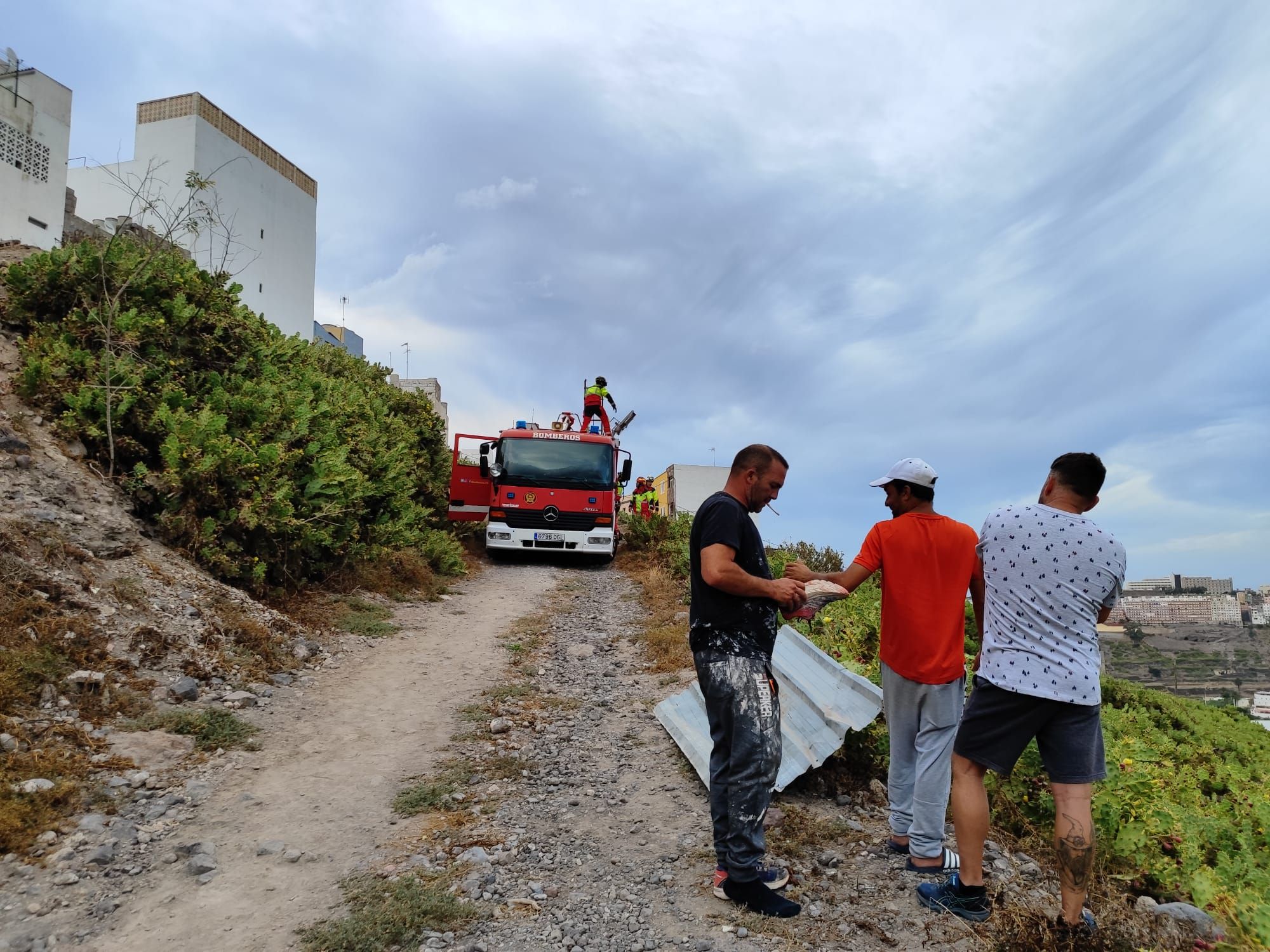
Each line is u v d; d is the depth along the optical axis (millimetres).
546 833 4242
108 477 7859
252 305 29156
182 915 3336
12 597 5520
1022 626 3230
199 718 5332
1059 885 3590
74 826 3906
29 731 4523
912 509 3957
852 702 4941
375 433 12359
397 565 11227
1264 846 4633
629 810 4590
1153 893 4059
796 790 4844
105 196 26062
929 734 3805
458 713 6340
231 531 8172
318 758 5242
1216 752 8773
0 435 7270
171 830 4070
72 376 8422
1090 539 3203
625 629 10070
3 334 9070
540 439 15984
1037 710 3148
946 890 3451
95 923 3232
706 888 3623
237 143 28125
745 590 3367
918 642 3779
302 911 3396
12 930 3092
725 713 3439
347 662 7477
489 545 15594
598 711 6598
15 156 19422
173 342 9453
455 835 4188
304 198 32406
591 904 3477
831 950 3113
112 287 9438
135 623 6117
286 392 9914
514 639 9055
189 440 8016
